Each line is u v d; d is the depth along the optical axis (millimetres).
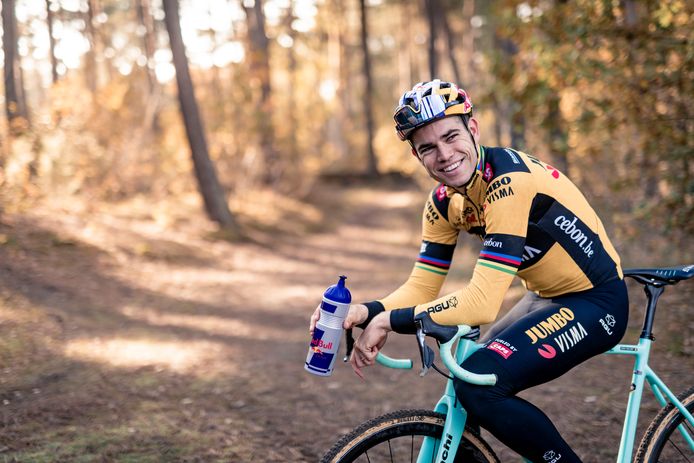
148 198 14922
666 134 6059
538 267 2201
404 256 15680
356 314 2213
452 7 30859
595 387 4383
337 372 5441
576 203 2219
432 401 4613
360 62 45594
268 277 11203
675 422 2365
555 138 7785
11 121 10719
